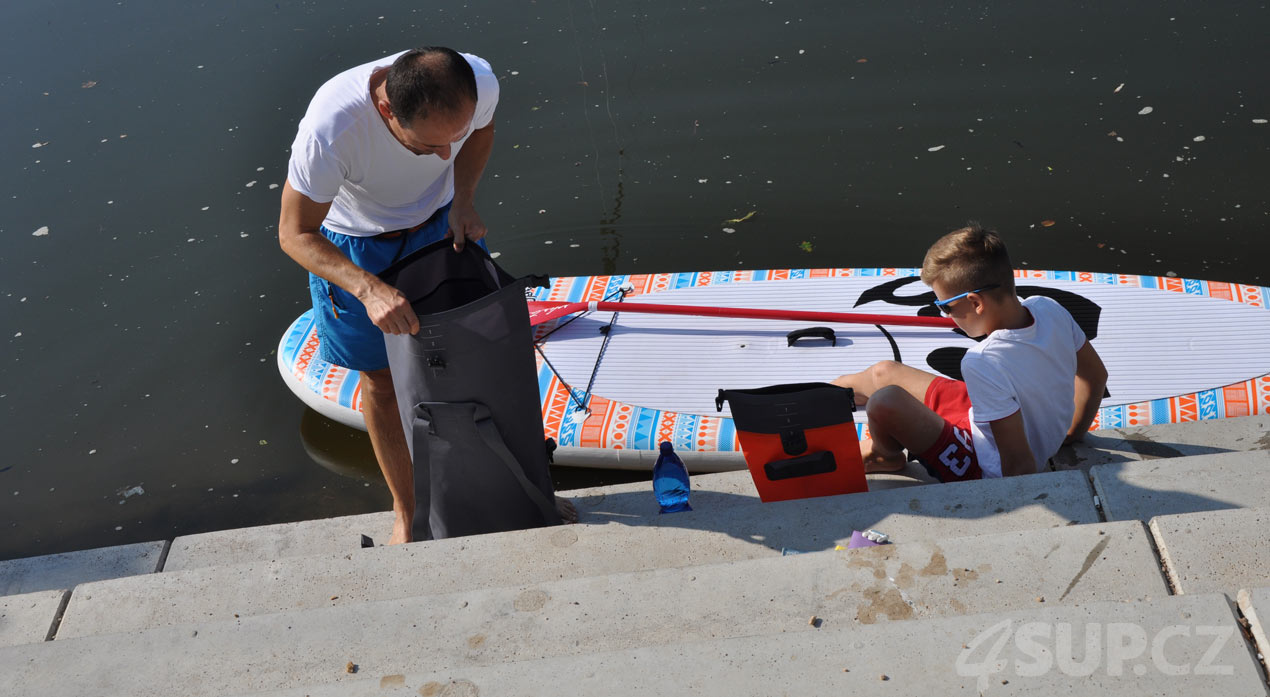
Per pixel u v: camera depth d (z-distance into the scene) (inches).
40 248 244.2
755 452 109.6
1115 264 213.2
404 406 108.0
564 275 228.8
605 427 173.0
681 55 291.6
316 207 102.1
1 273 237.5
